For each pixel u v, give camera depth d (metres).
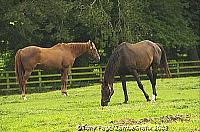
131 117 16.55
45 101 24.91
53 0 38.94
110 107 19.84
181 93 25.22
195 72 40.88
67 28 41.00
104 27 39.41
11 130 15.47
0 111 20.84
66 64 28.78
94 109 19.48
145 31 41.56
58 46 29.00
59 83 39.84
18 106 22.92
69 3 39.44
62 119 16.98
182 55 48.16
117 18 41.81
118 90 28.75
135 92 27.00
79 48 29.38
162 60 23.25
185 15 47.66
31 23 38.28
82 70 42.97
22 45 41.50
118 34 39.88
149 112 17.52
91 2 40.44
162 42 44.22
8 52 42.31
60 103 23.36
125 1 40.34
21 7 38.16
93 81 40.81
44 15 38.66
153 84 22.47
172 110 17.78
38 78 40.03
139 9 41.75
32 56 28.08
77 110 19.66
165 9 45.12
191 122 15.01
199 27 48.00
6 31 40.09
